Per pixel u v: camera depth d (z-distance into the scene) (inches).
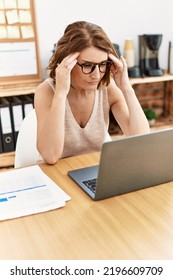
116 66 53.0
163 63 114.7
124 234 33.0
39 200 39.1
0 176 44.9
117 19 105.9
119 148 36.0
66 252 30.8
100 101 56.7
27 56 95.9
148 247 31.1
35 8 93.0
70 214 36.7
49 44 101.0
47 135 48.5
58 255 30.4
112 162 36.7
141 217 35.9
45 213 36.9
